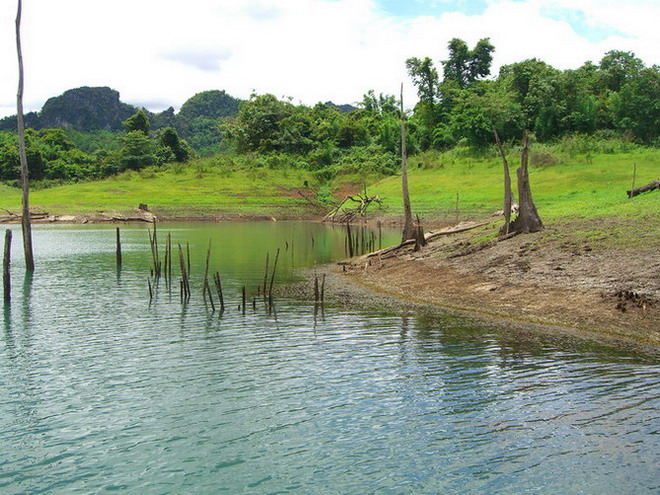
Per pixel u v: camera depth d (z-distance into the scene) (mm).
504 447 9930
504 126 87625
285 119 113688
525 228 28266
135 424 11031
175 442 10305
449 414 11289
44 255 38125
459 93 100375
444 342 16297
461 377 13344
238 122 121875
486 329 17688
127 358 15133
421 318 19391
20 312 20906
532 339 16391
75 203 76938
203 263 34344
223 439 10398
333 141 109875
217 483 8992
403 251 32625
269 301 21438
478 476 9047
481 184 70562
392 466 9398
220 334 17609
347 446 10086
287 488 8820
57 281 27766
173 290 25422
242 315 20297
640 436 10141
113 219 71188
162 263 34062
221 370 14117
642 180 54250
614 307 17922
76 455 9883
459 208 60312
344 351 15602
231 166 103688
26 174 30016
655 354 14719
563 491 8586
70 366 14477
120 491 8805
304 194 89188
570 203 38156
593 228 26938
